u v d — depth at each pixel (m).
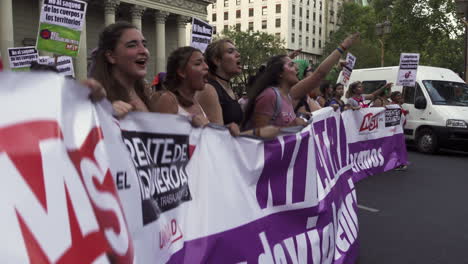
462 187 6.89
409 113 11.56
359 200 6.01
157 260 1.67
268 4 64.75
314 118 3.41
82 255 1.09
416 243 4.26
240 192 2.29
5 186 0.98
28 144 1.04
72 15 6.39
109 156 1.38
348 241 3.57
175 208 1.85
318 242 2.94
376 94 9.41
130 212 1.49
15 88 1.04
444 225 4.88
